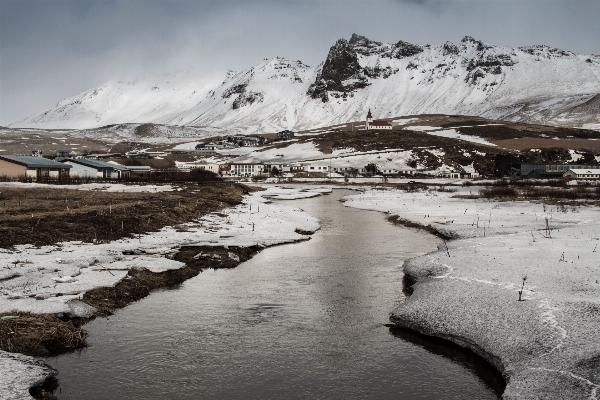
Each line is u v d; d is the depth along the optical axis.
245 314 20.28
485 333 16.75
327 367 15.52
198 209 51.91
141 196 59.12
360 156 184.25
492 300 19.33
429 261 27.52
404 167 172.00
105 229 34.72
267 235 38.72
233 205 62.41
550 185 107.50
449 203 68.88
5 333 16.12
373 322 19.45
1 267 22.83
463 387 14.31
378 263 30.14
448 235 39.94
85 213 38.97
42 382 13.74
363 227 46.97
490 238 34.97
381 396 13.81
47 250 27.53
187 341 17.38
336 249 34.94
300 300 22.27
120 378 14.60
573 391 12.38
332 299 22.42
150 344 17.06
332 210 64.19
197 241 33.84
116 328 18.48
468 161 177.00
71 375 14.74
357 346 17.12
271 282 25.44
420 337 17.95
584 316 16.83
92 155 181.75
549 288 20.44
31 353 15.71
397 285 24.86
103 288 21.88
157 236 34.97
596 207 58.78
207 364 15.61
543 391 12.62
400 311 19.59
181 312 20.44
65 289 21.02
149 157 192.38
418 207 63.44
